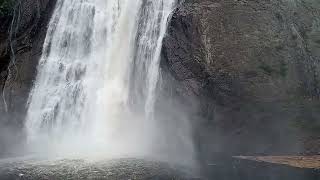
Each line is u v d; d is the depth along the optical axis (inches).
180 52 783.7
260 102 743.7
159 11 853.2
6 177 622.8
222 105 753.0
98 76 885.8
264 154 748.6
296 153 740.7
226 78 749.3
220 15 776.3
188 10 790.5
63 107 879.7
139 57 852.6
